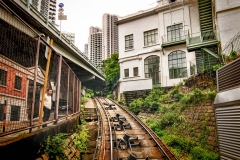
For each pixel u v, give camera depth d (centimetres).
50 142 608
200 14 1905
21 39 809
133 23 2634
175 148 998
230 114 444
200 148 902
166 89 2122
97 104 2245
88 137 1153
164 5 2328
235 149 418
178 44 2153
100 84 5119
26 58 880
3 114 578
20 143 425
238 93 420
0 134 364
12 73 725
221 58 1517
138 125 1274
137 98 2255
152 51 2364
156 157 711
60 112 1355
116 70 3338
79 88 1513
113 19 9775
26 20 1330
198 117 1066
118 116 1446
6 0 1057
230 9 1451
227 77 490
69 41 2136
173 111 1335
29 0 1253
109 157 694
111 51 9362
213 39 1769
